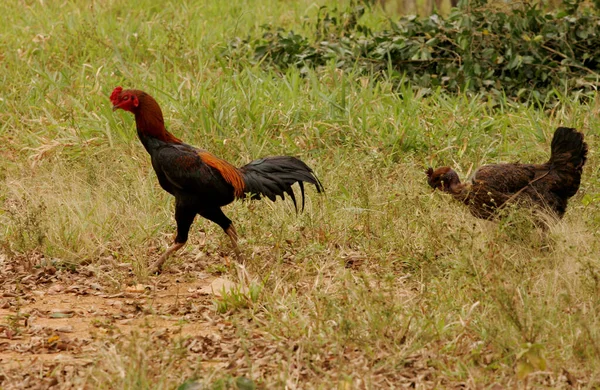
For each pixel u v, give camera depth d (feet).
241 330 41.73
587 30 86.89
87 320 46.57
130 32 101.50
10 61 94.99
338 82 84.69
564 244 50.21
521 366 35.37
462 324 40.73
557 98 84.48
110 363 36.83
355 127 77.00
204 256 58.44
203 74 90.48
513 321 39.65
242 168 56.08
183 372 37.42
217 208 55.47
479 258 48.26
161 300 50.29
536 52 85.61
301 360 38.73
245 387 34.76
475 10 87.92
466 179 64.39
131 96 53.26
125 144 75.00
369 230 58.34
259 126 76.59
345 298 44.57
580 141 53.62
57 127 79.10
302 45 94.27
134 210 61.93
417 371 37.91
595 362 37.42
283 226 57.93
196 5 115.55
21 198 64.59
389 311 41.14
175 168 53.21
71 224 59.16
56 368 37.96
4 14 110.52
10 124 83.15
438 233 54.44
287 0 122.93
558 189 54.24
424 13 117.80
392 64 89.76
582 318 39.32
